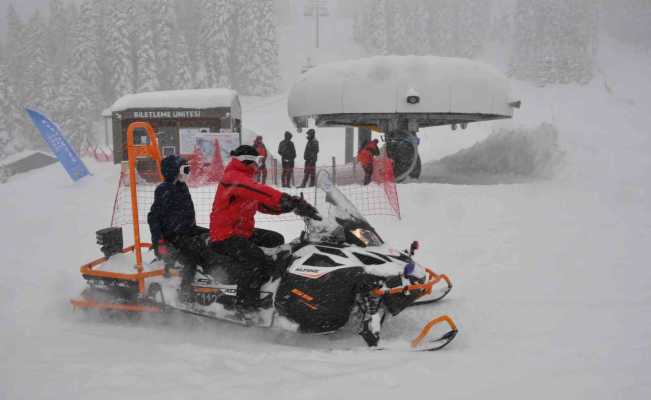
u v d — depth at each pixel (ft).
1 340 14.67
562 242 27.12
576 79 230.07
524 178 50.14
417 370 11.85
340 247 15.43
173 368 12.05
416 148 51.57
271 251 15.99
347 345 15.10
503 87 48.80
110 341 14.62
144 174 56.90
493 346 14.24
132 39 227.61
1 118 199.72
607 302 17.89
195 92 60.18
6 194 51.29
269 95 236.02
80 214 36.37
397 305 14.93
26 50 249.14
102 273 17.42
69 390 10.78
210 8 232.12
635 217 32.27
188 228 17.03
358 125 57.52
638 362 12.00
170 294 16.57
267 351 14.05
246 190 14.80
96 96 217.56
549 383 10.86
